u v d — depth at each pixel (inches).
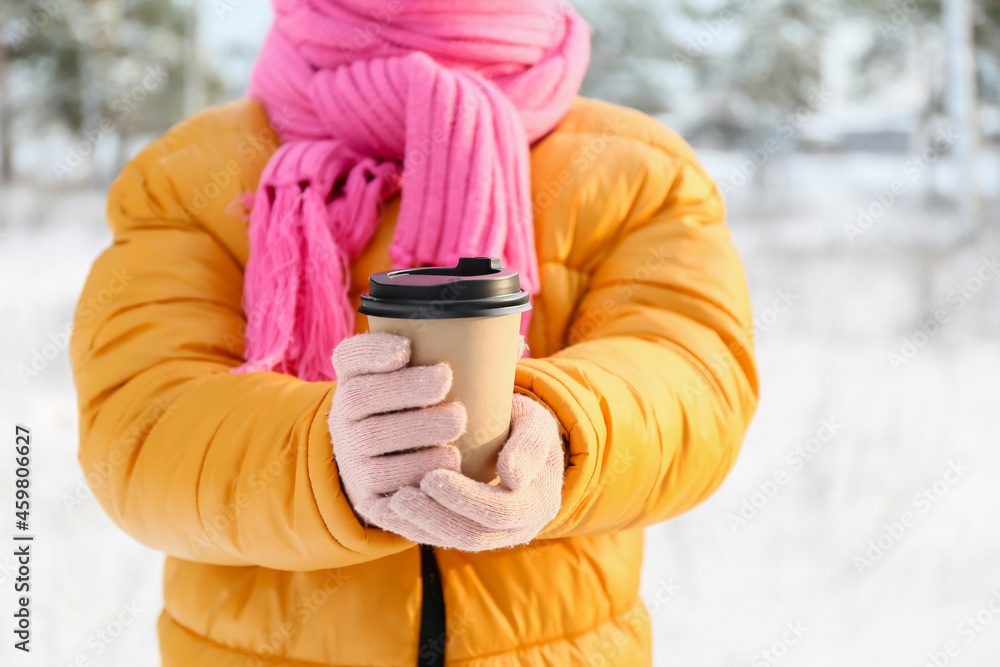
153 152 59.0
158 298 52.3
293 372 51.0
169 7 896.3
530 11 57.6
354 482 32.7
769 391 219.9
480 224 50.8
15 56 897.5
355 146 55.6
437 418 30.7
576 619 50.1
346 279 52.2
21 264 370.3
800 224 596.4
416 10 55.3
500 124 52.8
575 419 38.4
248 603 49.3
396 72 53.8
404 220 51.4
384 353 30.5
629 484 43.1
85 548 128.3
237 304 55.0
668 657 109.0
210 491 42.6
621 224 56.0
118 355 50.4
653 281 53.2
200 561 48.1
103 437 48.4
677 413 46.5
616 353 47.3
